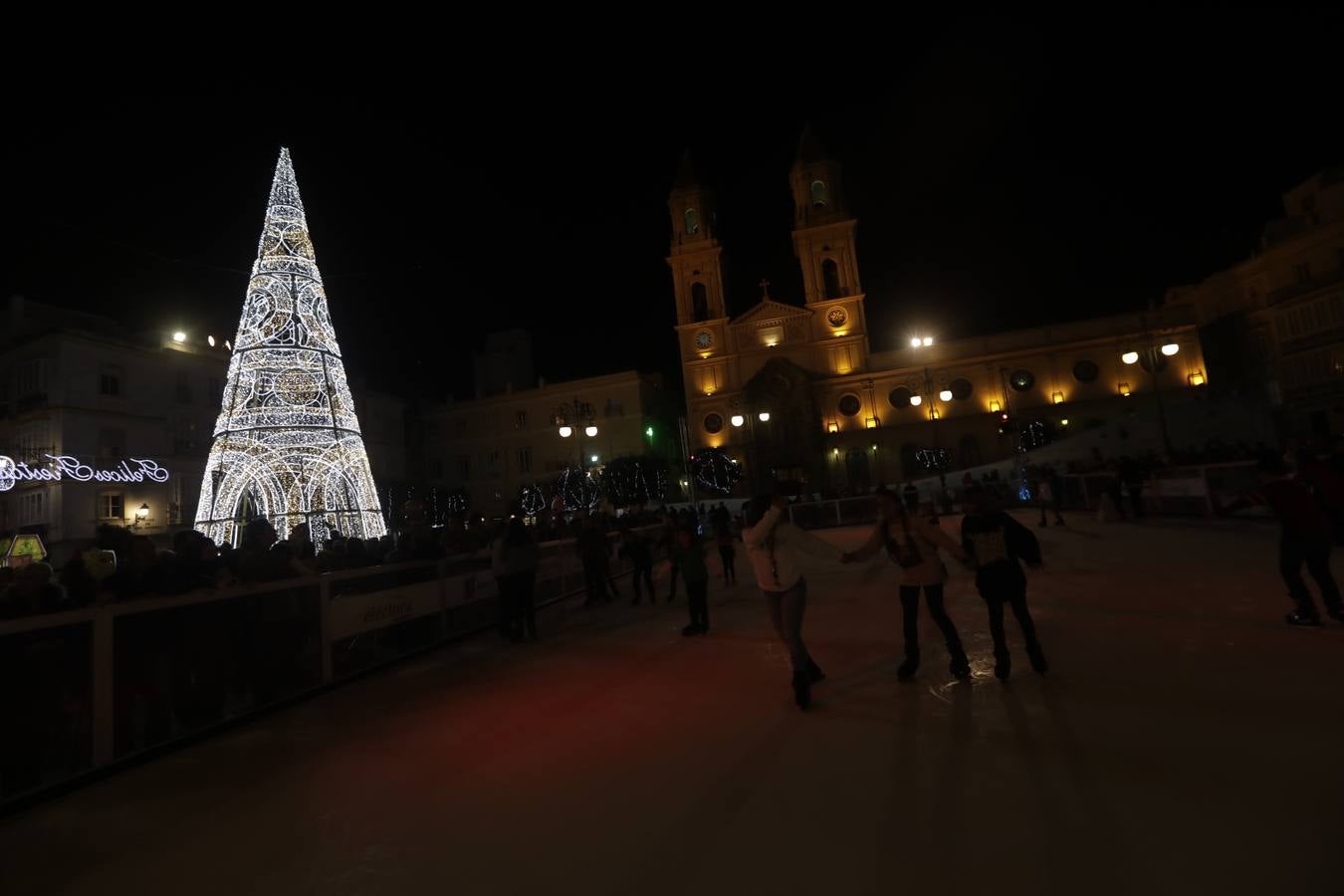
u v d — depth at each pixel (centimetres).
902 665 643
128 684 570
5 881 388
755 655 796
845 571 1530
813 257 5338
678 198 5572
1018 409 4919
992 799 388
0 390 3438
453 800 450
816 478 4919
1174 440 3422
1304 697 513
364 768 527
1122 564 1205
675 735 540
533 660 870
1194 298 4772
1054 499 2094
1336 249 3650
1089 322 4938
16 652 492
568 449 5594
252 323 1762
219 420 1786
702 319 5466
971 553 625
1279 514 725
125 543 821
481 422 5831
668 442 6269
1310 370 3734
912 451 5012
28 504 3250
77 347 3281
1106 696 548
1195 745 442
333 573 801
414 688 773
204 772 544
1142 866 312
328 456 1816
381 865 372
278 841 413
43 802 495
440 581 1017
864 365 5169
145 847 420
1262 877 297
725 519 1551
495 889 337
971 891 303
